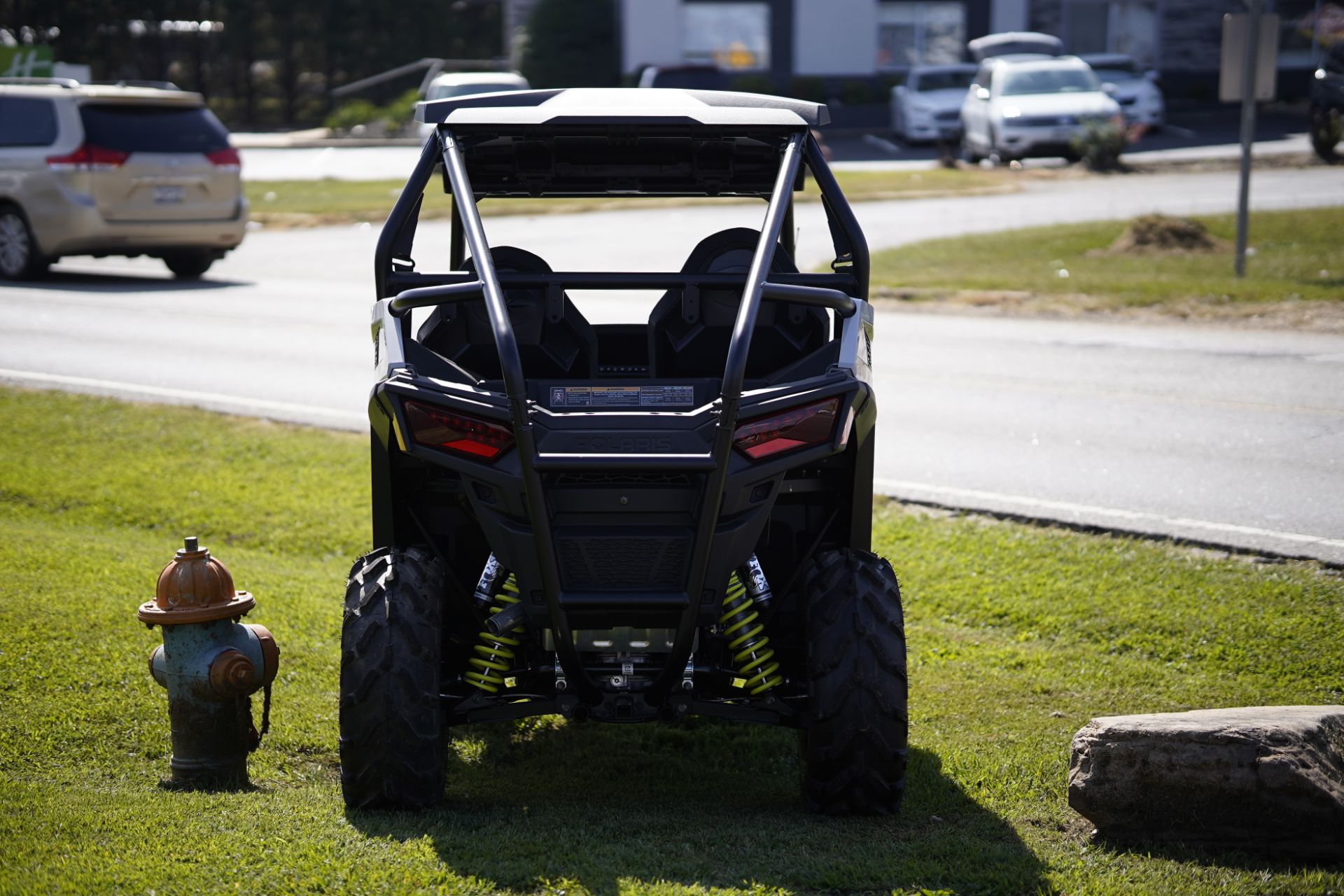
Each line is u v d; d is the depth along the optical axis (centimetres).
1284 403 3036
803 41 11800
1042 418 2938
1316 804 1109
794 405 1171
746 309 1150
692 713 1197
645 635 1170
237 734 1278
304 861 1064
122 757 1329
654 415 1166
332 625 1769
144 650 1606
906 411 3022
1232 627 1786
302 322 4200
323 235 6631
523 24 12719
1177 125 10694
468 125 1366
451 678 1276
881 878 1070
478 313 1389
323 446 2744
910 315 4391
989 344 3847
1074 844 1159
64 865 1041
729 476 1148
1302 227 5653
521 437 1102
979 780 1307
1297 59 12006
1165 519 2212
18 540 2086
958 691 1603
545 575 1126
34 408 3016
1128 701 1573
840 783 1188
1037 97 8500
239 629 1282
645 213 5572
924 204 6981
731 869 1084
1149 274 4847
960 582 1983
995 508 2298
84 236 4788
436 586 1221
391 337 1257
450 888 1026
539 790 1336
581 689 1181
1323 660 1677
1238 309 4256
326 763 1368
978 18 12000
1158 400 3083
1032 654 1723
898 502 2359
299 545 2205
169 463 2619
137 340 3869
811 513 1349
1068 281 4719
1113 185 7431
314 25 17838
